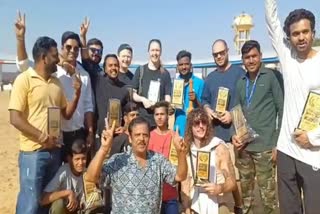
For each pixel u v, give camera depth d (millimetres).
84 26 2699
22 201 2156
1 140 6051
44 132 2100
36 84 2084
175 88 3098
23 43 2301
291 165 1872
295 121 1825
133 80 3199
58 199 2227
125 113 2818
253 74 2402
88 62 2730
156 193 1958
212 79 2822
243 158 2453
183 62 3125
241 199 2496
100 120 2719
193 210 2303
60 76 2412
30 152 2113
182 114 3137
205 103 2863
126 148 2496
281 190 1923
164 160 2004
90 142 2561
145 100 3062
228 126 2697
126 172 1928
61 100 2232
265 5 1966
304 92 1800
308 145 1803
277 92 2326
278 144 1920
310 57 1813
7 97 14664
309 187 1825
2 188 3645
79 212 2314
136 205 1920
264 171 2383
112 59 2787
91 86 2682
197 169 2223
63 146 2363
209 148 2297
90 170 1886
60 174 2252
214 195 2248
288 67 1857
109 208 2346
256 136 2377
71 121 2418
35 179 2125
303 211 1985
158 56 3137
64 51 2426
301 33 1765
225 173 2271
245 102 2432
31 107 2090
